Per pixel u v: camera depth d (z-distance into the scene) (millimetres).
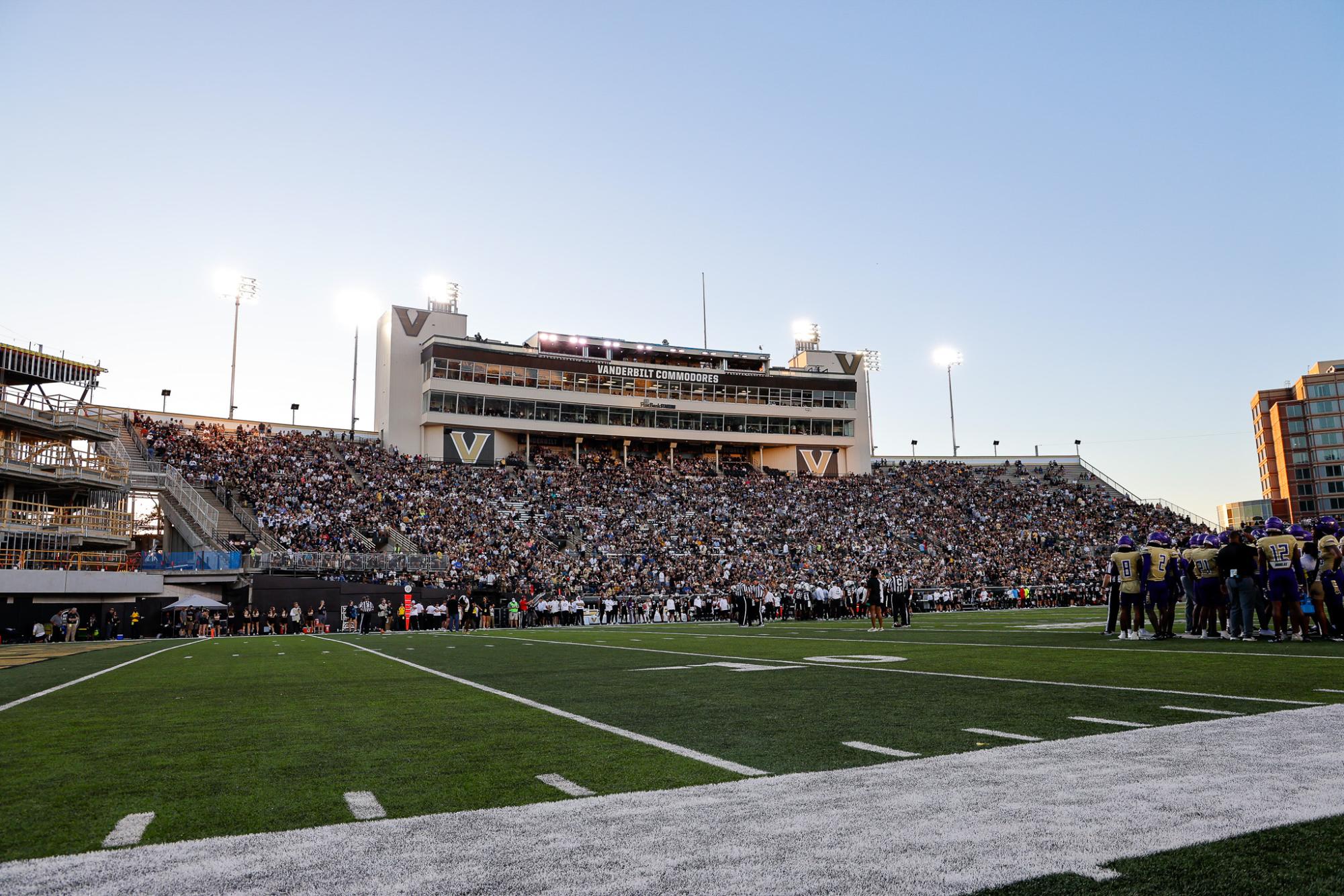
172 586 34406
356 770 5297
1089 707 7188
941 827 3713
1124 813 3854
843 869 3213
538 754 5691
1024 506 65750
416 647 19703
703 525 56031
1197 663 10680
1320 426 115562
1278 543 13875
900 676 10164
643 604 41156
